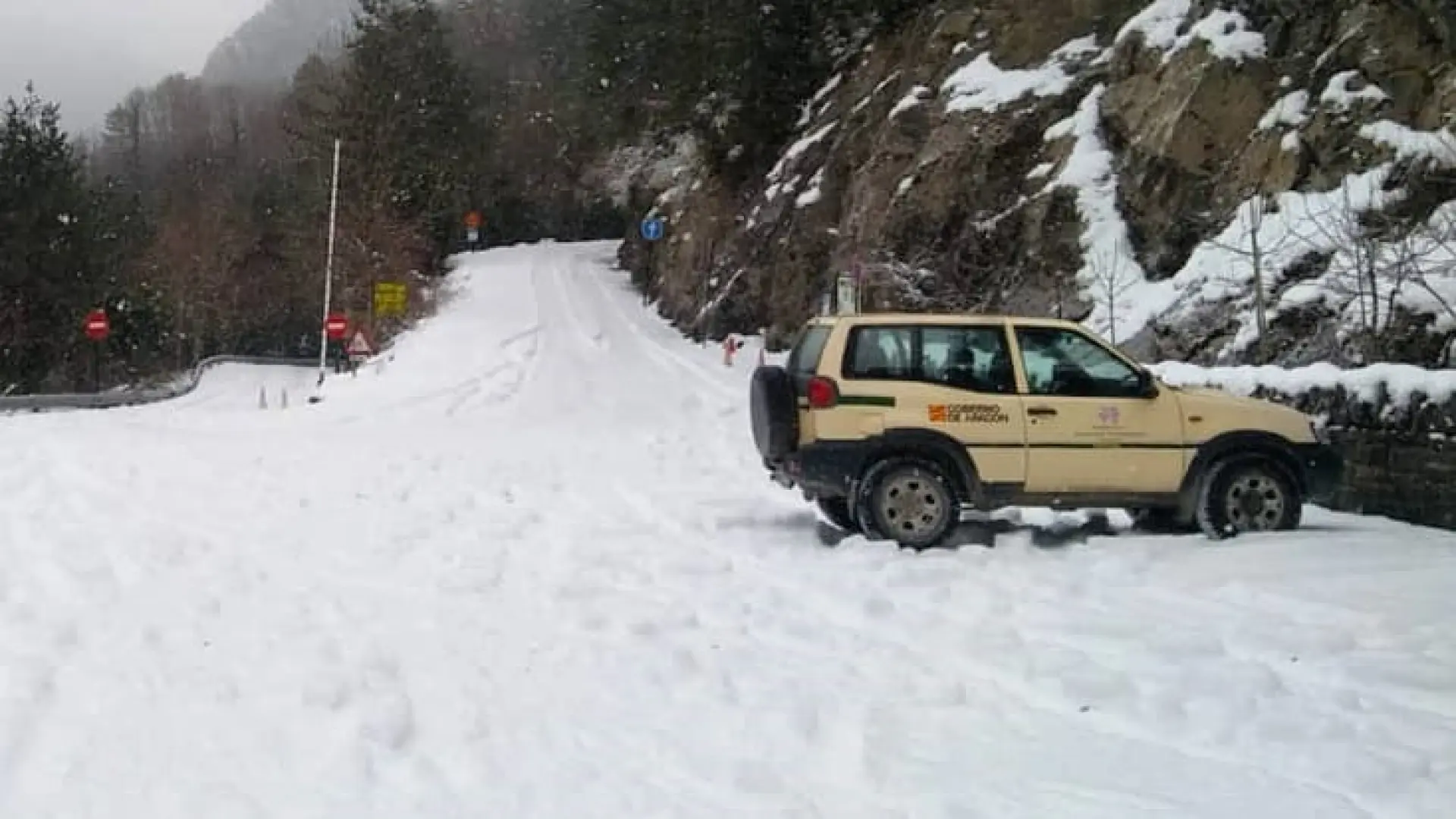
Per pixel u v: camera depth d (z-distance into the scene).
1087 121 22.73
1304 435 10.31
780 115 39.72
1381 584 8.41
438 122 65.62
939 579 8.90
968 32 28.66
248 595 8.53
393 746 5.63
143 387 50.22
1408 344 13.98
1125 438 10.17
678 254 45.62
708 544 10.59
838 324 10.49
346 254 50.88
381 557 9.92
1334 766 5.25
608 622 7.82
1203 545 9.84
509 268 62.03
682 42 40.91
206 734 5.75
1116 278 19.81
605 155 77.56
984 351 10.34
